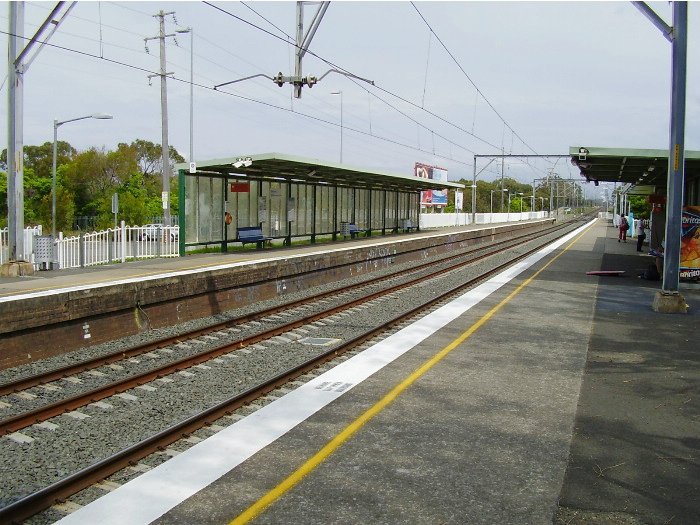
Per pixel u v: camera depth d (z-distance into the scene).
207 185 25.44
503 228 53.12
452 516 4.65
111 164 61.59
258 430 6.48
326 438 6.25
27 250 20.38
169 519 4.62
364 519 4.61
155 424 7.00
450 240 37.44
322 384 8.21
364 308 15.16
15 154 17.38
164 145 30.53
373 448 5.98
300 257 19.22
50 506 4.94
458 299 15.79
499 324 12.37
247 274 16.33
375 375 8.63
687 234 17.62
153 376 8.86
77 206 59.22
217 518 4.63
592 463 5.62
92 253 21.86
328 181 33.84
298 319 12.94
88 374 9.20
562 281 19.67
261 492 5.05
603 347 10.27
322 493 5.03
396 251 28.06
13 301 9.89
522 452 5.87
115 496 5.01
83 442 6.45
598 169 23.61
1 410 7.57
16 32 17.25
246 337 11.16
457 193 86.12
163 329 12.95
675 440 6.17
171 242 25.22
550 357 9.60
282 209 30.25
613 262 26.94
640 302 15.13
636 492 5.04
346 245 30.92
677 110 13.18
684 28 12.88
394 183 38.59
